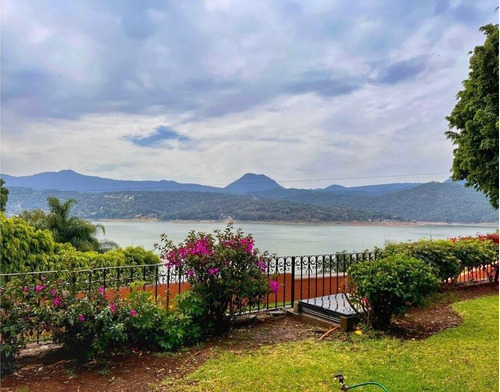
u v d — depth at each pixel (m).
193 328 4.54
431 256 7.08
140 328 4.05
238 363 3.84
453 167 10.10
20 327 3.51
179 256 4.82
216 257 4.74
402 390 3.25
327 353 4.13
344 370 3.66
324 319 5.35
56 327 3.73
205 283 4.80
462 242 8.04
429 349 4.24
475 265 7.80
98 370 3.65
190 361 3.94
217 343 4.56
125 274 5.16
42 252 9.58
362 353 4.14
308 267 6.53
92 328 3.70
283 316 5.80
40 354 3.99
